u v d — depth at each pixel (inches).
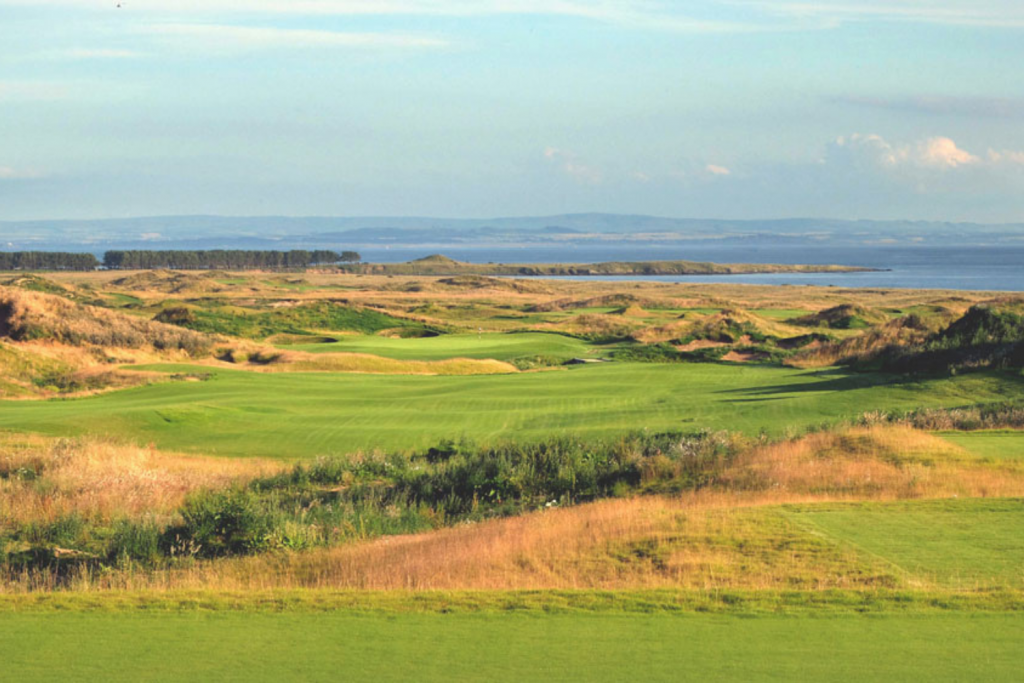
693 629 506.0
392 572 724.7
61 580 828.6
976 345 2190.0
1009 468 1063.6
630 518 832.3
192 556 895.7
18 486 1165.1
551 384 2388.0
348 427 1771.7
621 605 552.4
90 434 1652.3
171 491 1195.9
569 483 1202.0
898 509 840.9
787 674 432.8
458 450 1454.2
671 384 2341.3
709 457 1221.1
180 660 462.3
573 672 438.9
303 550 895.7
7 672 446.6
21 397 2326.5
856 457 1130.0
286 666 451.8
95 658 466.3
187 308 4274.1
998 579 622.2
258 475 1322.6
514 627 511.8
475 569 710.5
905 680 423.5
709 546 733.9
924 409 1573.6
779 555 703.7
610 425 1670.8
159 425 1774.1
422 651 472.1
